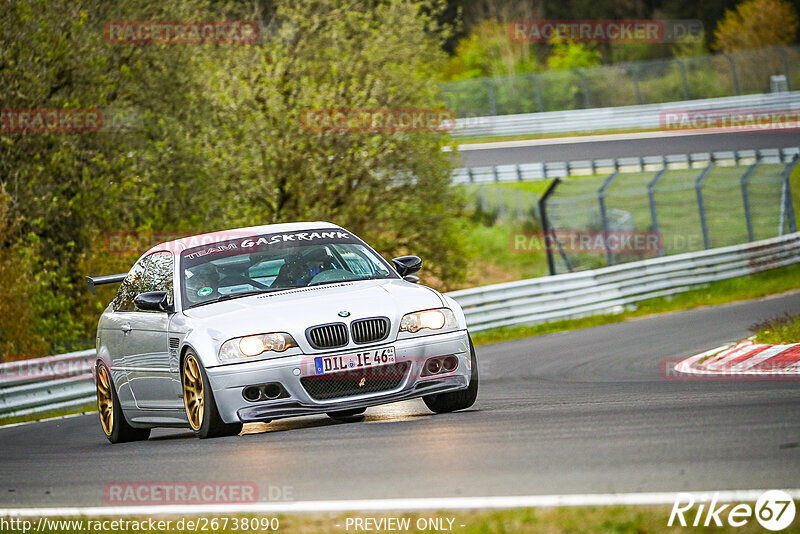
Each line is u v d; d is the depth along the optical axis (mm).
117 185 77500
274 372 25219
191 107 82812
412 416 28281
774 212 125688
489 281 129125
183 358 27094
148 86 81375
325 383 25453
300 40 91750
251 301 27359
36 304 68125
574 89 194500
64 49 75375
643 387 32344
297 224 31781
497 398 33031
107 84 78438
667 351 47750
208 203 81250
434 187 94062
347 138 89688
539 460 18719
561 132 172875
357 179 91750
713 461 17266
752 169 109562
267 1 92062
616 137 158625
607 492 15648
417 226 93750
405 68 91750
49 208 73688
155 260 31281
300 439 24344
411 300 26859
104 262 74875
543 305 75375
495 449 20250
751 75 184250
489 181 142250
